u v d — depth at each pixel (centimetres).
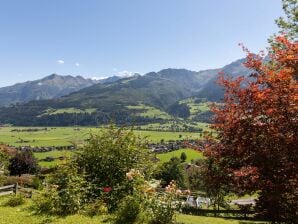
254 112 1146
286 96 1085
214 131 1359
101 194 1741
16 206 1911
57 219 1510
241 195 1221
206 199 4478
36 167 6850
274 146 1113
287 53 1153
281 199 1134
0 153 3909
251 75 1245
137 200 1489
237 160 1222
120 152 1883
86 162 1895
